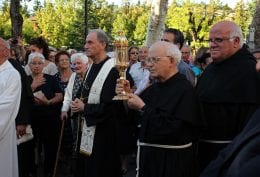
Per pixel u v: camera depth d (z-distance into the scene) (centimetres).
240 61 354
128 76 686
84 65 583
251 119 226
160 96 357
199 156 370
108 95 464
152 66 356
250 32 1070
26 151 599
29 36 3284
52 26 3272
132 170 707
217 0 2895
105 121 468
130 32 3231
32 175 652
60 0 3312
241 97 346
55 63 786
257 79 347
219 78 357
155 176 351
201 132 363
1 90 492
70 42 3108
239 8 2962
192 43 2044
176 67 361
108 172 474
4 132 491
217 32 353
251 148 197
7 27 3030
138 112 451
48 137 657
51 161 662
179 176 346
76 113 502
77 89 582
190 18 2095
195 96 353
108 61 482
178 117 343
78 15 3027
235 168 200
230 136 352
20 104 552
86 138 476
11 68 503
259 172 182
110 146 471
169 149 348
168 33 499
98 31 491
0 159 497
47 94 650
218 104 352
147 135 355
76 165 496
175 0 2964
